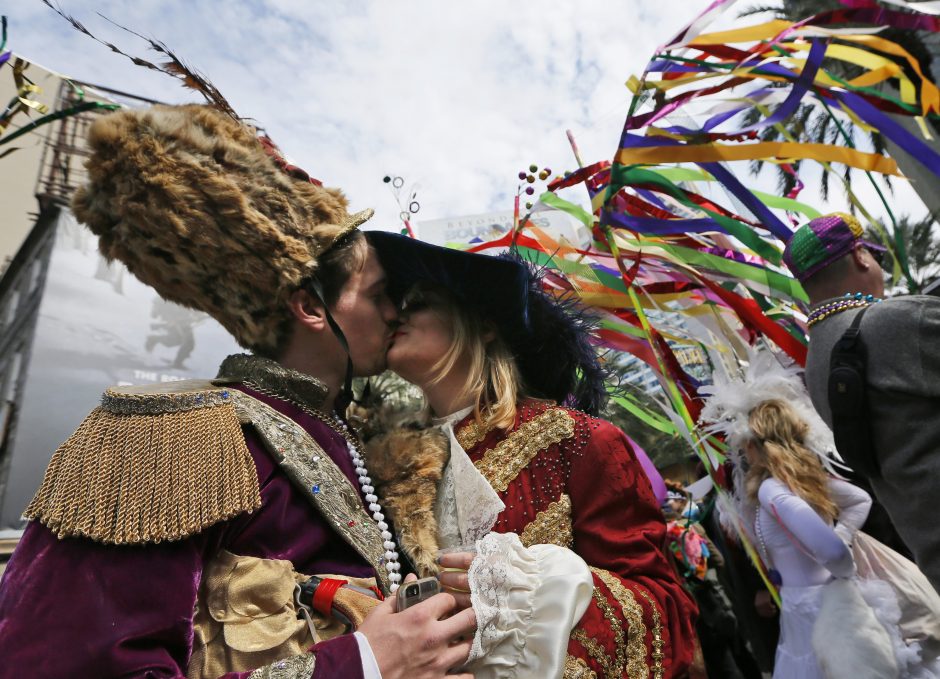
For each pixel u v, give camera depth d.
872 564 1.99
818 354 1.50
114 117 0.87
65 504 0.71
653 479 1.99
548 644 0.76
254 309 0.94
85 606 0.65
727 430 2.23
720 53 1.45
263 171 0.94
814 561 2.06
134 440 0.77
